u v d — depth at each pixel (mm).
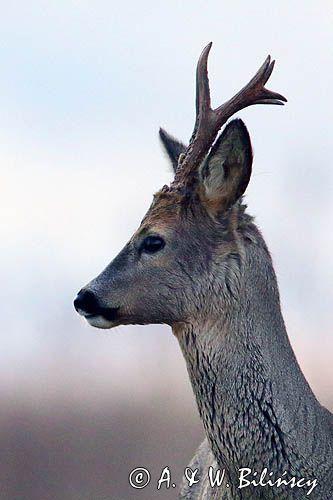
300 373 29750
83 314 30203
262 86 30266
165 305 29984
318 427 29484
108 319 30141
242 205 30141
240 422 29375
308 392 29688
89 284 30172
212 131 30250
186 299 29906
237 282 29672
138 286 30031
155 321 30172
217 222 30000
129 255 30203
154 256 30047
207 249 29906
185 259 29938
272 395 29312
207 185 30062
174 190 30312
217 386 29562
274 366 29469
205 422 29703
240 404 29406
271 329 29672
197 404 29875
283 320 29953
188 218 30094
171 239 30031
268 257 29984
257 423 29297
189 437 44406
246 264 29750
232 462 29469
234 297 29641
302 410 29422
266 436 29266
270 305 29781
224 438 29500
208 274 29812
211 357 29641
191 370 29859
